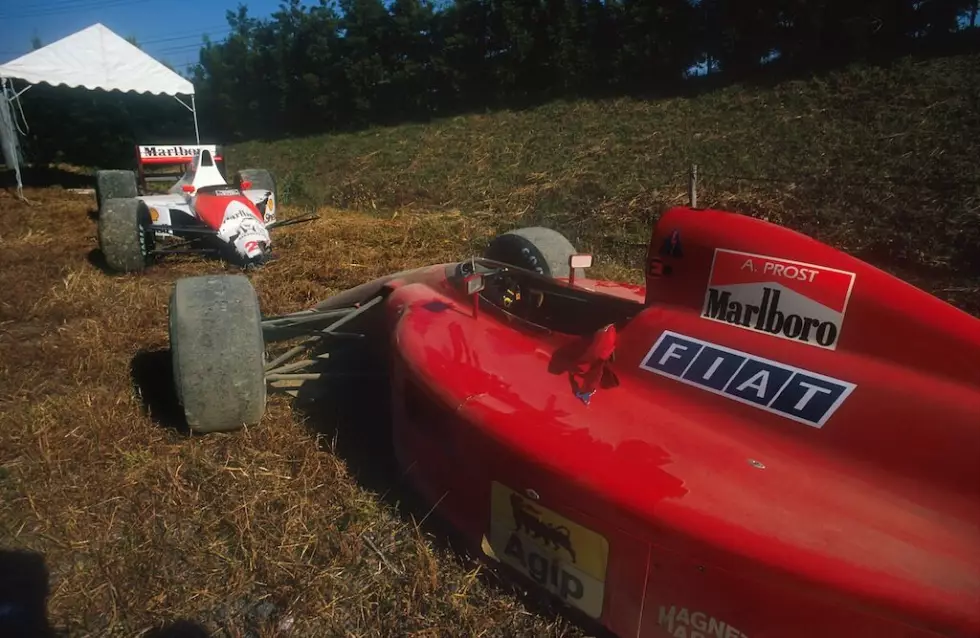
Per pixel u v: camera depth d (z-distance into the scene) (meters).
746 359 2.17
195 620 2.23
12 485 2.89
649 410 2.21
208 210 7.28
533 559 2.12
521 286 3.37
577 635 2.13
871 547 1.56
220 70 28.03
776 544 1.59
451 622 2.22
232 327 3.08
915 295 1.90
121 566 2.44
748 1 16.41
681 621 1.76
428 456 2.59
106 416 3.40
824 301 2.07
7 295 5.59
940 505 1.65
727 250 2.31
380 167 15.62
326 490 2.92
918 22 14.30
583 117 16.25
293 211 11.47
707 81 16.81
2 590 2.31
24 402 3.59
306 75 25.44
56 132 23.45
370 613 2.26
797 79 14.20
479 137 16.67
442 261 7.29
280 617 2.24
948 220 7.19
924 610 1.40
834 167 9.34
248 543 2.56
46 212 11.13
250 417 3.15
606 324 3.02
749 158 10.45
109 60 14.43
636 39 18.27
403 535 2.62
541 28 20.91
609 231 8.42
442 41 23.70
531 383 2.44
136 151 11.37
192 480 2.93
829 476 1.82
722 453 1.95
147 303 5.39
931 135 9.59
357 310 3.87
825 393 1.96
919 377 1.85
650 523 1.75
